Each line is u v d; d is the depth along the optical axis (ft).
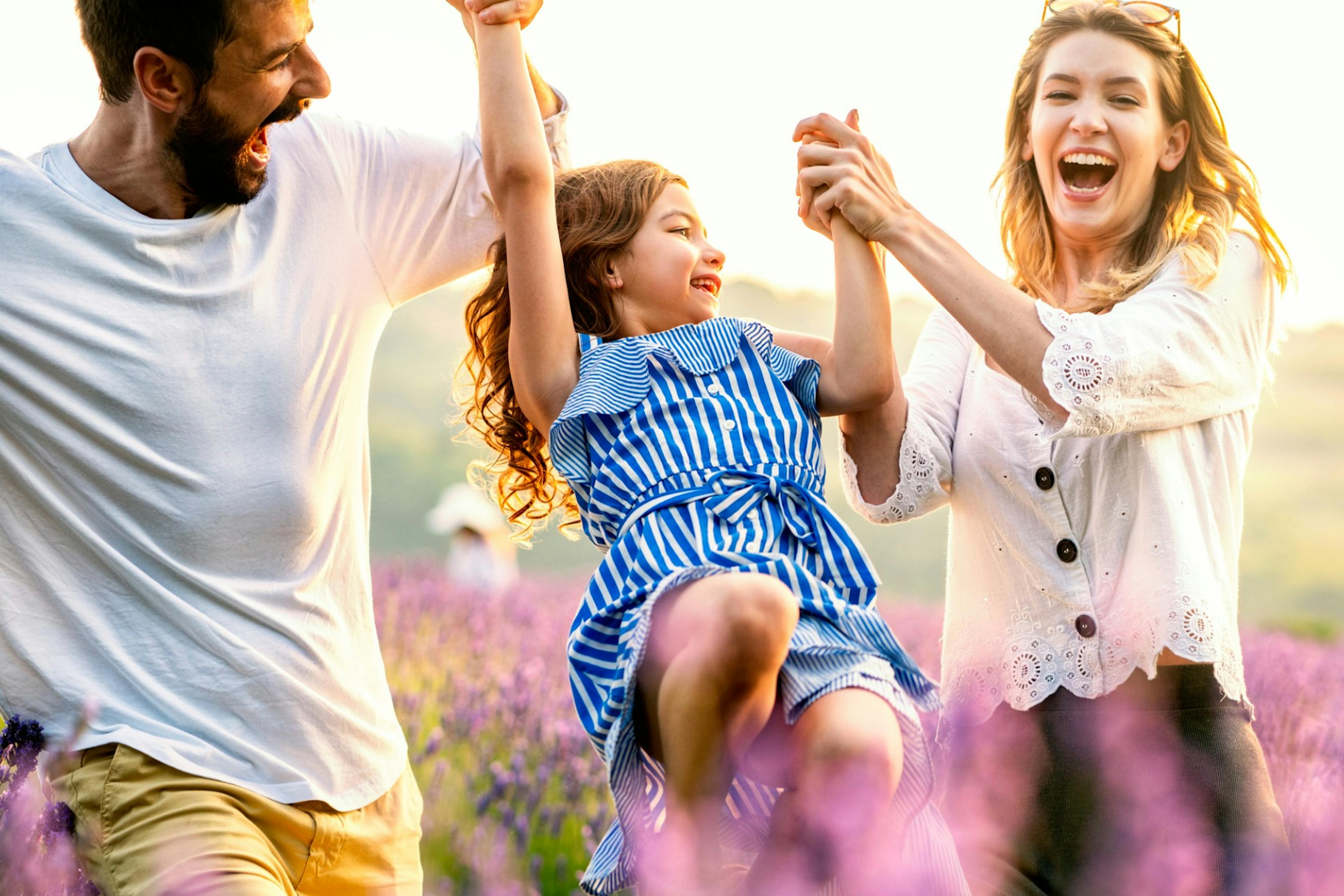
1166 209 9.05
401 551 71.72
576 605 24.81
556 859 12.53
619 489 7.70
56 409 7.98
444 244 9.11
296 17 7.82
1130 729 8.26
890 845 7.13
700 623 6.23
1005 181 9.66
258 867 7.84
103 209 8.20
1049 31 9.14
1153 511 8.34
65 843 7.75
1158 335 8.25
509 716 15.42
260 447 8.22
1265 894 7.89
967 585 8.98
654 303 8.65
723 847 7.63
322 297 8.58
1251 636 24.16
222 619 8.13
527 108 7.93
